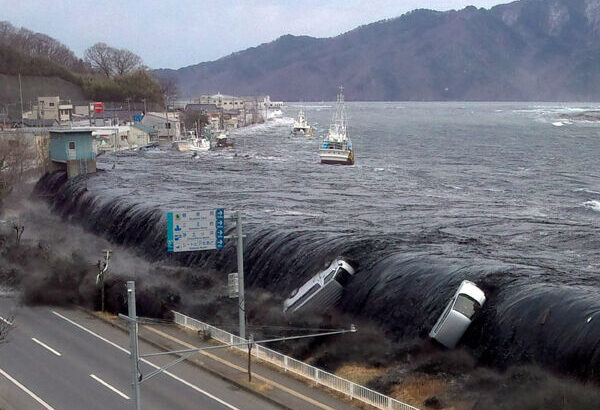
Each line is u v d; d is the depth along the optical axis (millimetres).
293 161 148500
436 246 60094
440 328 42750
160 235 69000
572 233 68438
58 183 102188
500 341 41812
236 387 39031
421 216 79000
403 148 183750
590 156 160375
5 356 43906
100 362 43000
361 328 47688
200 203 83375
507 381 37656
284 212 79625
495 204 91625
